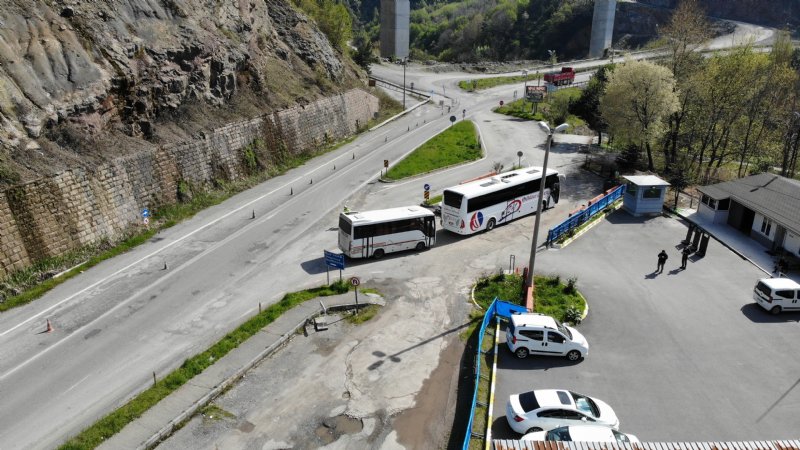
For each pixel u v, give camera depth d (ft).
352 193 151.23
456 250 119.55
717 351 84.02
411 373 76.48
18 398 69.05
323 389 72.69
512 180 134.72
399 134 223.10
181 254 111.34
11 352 78.38
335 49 271.69
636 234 131.03
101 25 132.57
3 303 90.33
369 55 321.73
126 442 61.21
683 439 65.36
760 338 87.71
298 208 138.92
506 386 74.33
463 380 75.25
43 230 101.09
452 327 88.79
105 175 115.65
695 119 194.08
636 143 180.14
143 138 132.87
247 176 159.94
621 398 72.59
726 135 201.36
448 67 377.91
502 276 104.99
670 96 171.12
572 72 312.09
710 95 183.01
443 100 291.17
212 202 140.15
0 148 101.04
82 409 67.31
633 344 85.56
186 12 160.56
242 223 128.47
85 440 60.85
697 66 197.36
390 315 92.07
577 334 82.74
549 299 98.02
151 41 144.46
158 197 128.98
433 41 627.46
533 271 102.01
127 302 92.73
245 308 92.07
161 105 141.38
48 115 111.75
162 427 63.67
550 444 52.44
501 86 336.49
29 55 114.21
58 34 121.19
